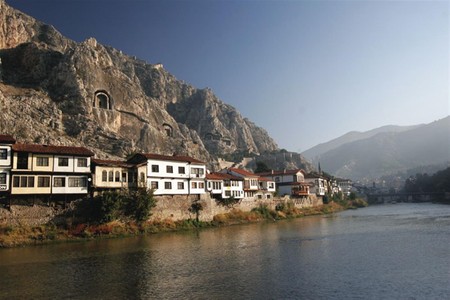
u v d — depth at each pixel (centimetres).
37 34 17600
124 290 3103
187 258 4359
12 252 4719
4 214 5319
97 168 6350
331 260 4206
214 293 2997
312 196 13300
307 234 6538
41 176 5697
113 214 6138
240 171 10462
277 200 10894
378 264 3962
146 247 5112
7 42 15550
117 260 4253
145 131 15538
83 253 4666
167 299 2866
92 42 17300
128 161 7319
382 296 2855
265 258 4347
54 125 11731
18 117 10394
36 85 13662
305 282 3281
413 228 7275
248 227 7831
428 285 3122
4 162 5397
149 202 6588
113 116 14475
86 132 12306
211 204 8300
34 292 3067
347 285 3167
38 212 5600
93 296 2956
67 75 13738
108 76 15425
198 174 8025
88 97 13750
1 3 15775
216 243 5478
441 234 6231
